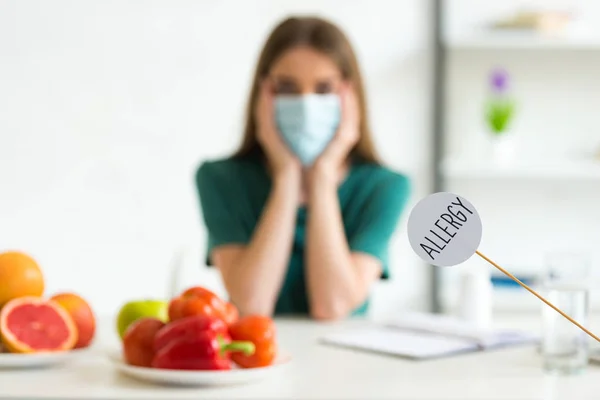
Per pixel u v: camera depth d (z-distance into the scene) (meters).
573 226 3.41
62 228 3.57
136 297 3.58
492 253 3.43
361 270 2.16
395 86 3.47
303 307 2.26
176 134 3.55
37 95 3.55
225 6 3.53
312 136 2.20
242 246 2.24
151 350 1.17
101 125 3.55
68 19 3.54
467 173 3.26
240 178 2.33
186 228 3.56
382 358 1.36
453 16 3.40
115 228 3.57
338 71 2.23
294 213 2.21
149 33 3.54
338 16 3.49
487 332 1.49
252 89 2.31
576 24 3.18
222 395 1.07
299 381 1.17
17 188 3.56
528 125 3.38
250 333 1.18
